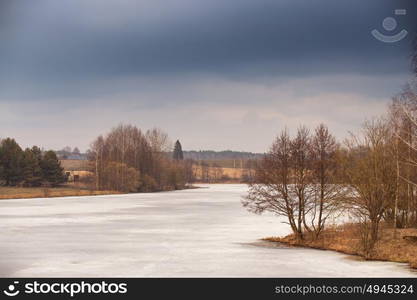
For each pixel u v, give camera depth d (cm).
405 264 2861
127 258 3105
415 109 3322
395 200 3528
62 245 3688
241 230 4694
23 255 3228
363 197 3158
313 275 2572
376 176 3133
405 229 3884
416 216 4097
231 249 3484
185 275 2591
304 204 3772
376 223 3144
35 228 4844
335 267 2781
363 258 3050
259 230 4688
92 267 2819
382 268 2741
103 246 3641
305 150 3744
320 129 3719
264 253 3294
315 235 3722
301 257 3116
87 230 4691
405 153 3531
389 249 3206
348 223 4259
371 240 3147
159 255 3228
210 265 2861
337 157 3641
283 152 3781
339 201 3666
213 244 3744
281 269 2727
